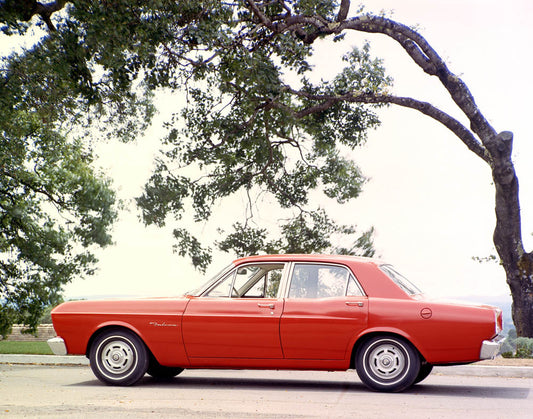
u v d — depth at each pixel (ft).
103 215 85.81
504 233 62.85
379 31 64.18
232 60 59.98
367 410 21.90
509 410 22.06
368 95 68.39
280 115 72.90
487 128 62.64
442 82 64.18
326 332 26.78
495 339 25.84
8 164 78.54
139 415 20.80
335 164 76.13
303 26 68.08
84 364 41.45
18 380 31.86
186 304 28.40
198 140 71.82
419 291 28.40
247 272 29.17
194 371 36.86
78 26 52.34
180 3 54.13
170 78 60.23
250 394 26.21
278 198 75.56
